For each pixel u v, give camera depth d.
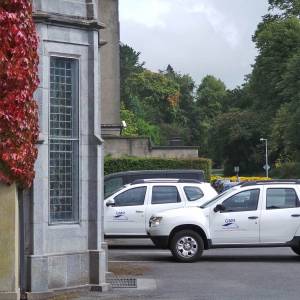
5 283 10.76
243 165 102.69
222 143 102.44
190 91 132.00
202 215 17.38
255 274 15.23
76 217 12.33
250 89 77.81
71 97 12.46
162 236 17.36
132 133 73.19
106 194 23.88
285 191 17.48
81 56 12.48
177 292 12.67
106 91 36.00
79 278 12.18
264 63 71.88
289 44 70.50
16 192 10.92
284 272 15.57
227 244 17.33
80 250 12.27
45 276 11.55
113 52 35.88
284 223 17.25
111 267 16.19
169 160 35.50
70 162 12.38
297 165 72.75
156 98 114.00
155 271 15.66
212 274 15.21
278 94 70.69
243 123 100.44
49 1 12.07
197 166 35.75
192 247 17.38
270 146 80.56
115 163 34.97
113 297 11.80
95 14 12.61
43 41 11.91
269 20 74.19
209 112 138.88
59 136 12.23
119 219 20.59
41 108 11.79
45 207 11.77
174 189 20.95
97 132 12.62
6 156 10.71
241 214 17.30
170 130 113.06
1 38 10.72
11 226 10.80
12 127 10.77
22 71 10.88
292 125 62.78
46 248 11.76
